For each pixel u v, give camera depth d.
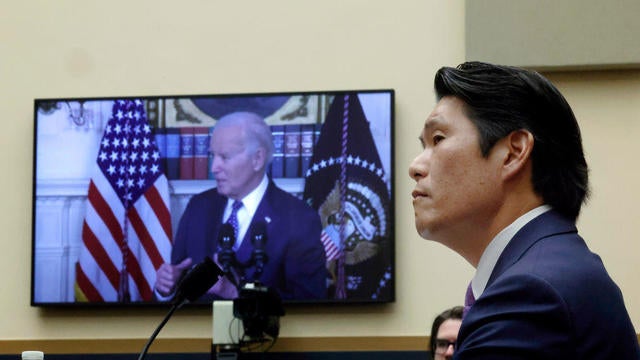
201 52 5.84
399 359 5.39
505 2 5.64
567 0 5.60
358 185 5.52
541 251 1.41
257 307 4.98
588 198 1.54
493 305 1.34
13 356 5.62
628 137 5.54
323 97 5.62
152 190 5.66
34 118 5.76
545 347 1.29
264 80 5.77
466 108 1.52
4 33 5.95
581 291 1.33
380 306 5.47
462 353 1.31
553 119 1.49
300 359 5.43
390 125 5.55
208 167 5.65
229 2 5.88
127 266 5.61
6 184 5.81
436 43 5.71
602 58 5.54
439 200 1.52
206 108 5.70
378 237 5.46
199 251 5.58
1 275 5.73
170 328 5.59
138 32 5.89
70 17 5.94
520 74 1.50
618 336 1.33
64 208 5.69
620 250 5.45
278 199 5.57
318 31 5.78
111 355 5.59
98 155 5.72
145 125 5.72
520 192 1.49
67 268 5.64
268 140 5.62
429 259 5.48
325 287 5.45
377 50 5.73
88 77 5.87
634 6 5.56
